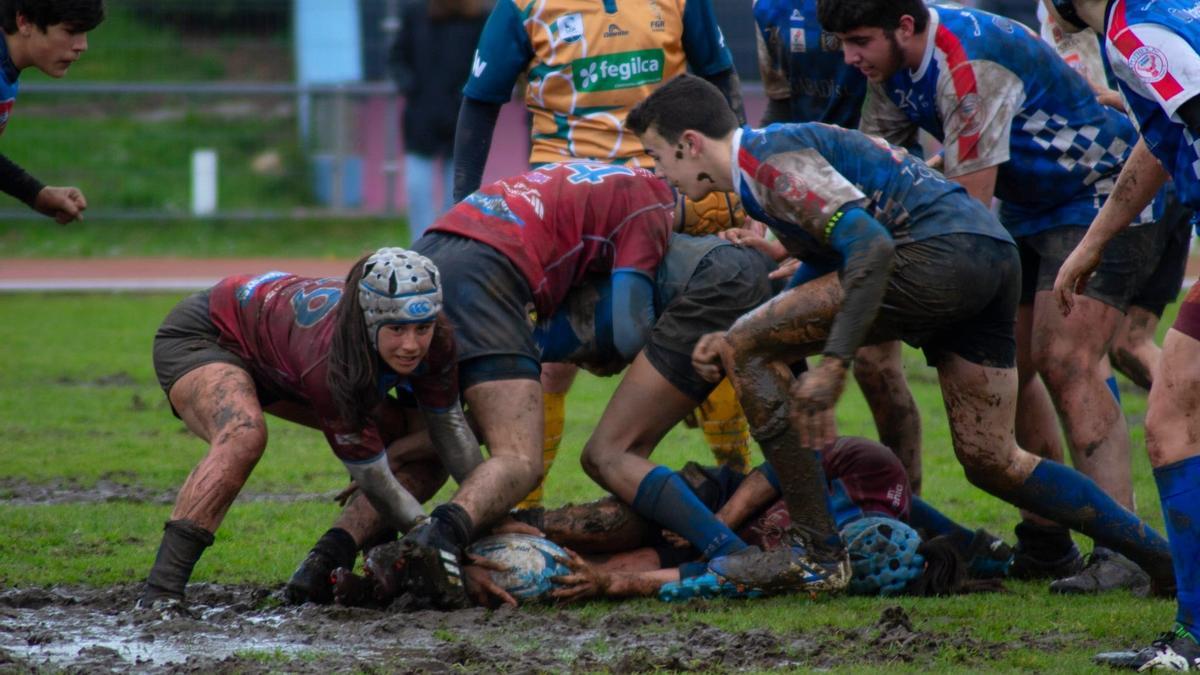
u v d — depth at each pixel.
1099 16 17.05
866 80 23.98
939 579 19.34
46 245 72.12
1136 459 29.28
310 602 18.62
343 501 20.22
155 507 25.02
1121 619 17.53
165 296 59.50
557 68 24.02
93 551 21.72
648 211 19.44
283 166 74.25
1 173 22.17
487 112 25.00
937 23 19.89
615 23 23.88
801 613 17.84
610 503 19.64
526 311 18.97
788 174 16.95
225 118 76.25
